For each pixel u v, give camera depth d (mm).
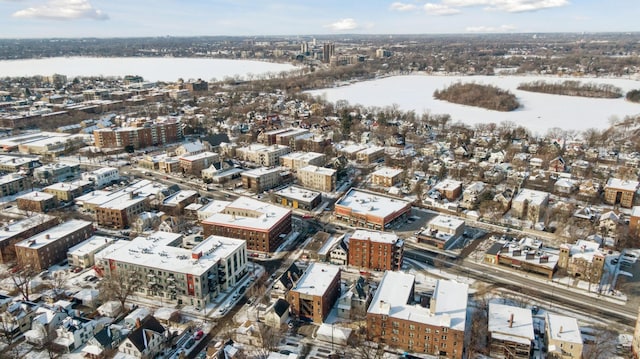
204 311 163875
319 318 156875
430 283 181875
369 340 147875
